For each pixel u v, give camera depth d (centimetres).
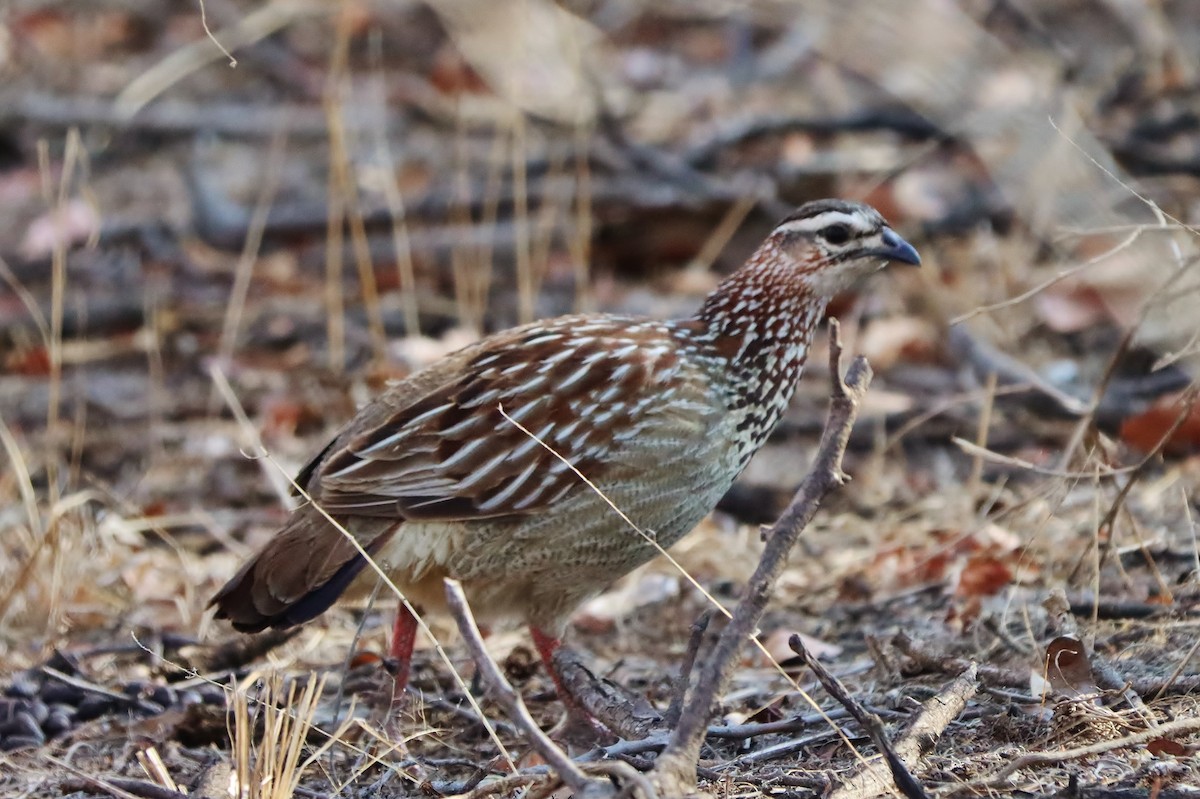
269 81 1775
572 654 840
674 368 861
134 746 827
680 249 1516
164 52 1842
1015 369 1252
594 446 842
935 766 700
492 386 847
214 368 1120
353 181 1395
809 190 1545
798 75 1744
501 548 845
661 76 1764
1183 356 1044
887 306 1408
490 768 776
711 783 709
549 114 1592
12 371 1395
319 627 995
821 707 807
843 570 1046
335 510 832
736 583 1046
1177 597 896
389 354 1344
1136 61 1658
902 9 1628
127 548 1097
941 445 1227
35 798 779
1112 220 1338
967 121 1512
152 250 1533
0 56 1808
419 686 920
